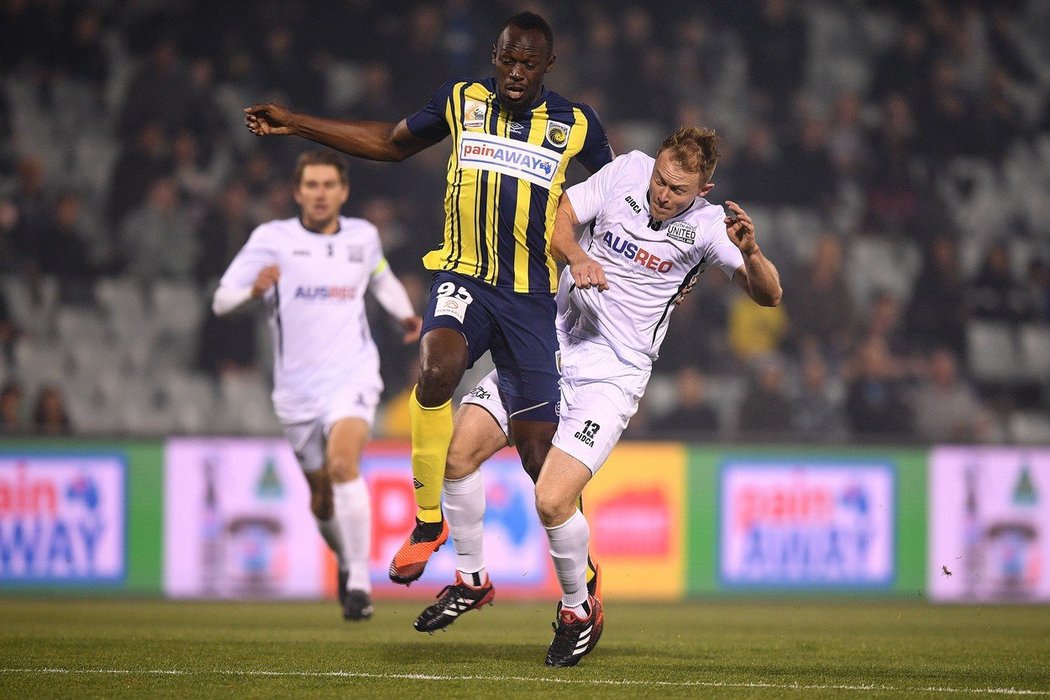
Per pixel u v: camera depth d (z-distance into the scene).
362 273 23.72
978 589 32.91
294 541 30.70
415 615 26.33
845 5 56.62
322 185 23.34
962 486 33.00
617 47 50.12
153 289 43.53
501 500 30.91
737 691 14.34
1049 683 15.59
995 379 46.09
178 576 30.27
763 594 31.91
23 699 13.27
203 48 48.56
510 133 16.77
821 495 32.31
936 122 51.34
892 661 17.81
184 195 44.34
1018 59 55.06
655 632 22.91
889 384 41.72
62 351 42.19
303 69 48.16
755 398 39.91
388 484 30.73
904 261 48.47
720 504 31.88
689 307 43.97
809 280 44.53
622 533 31.39
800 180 48.50
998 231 50.97
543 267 17.11
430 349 16.11
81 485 29.88
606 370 16.38
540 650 18.23
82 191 46.34
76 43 47.97
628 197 16.23
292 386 23.48
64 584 29.73
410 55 48.22
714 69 52.25
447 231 17.06
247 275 23.52
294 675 15.09
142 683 14.37
